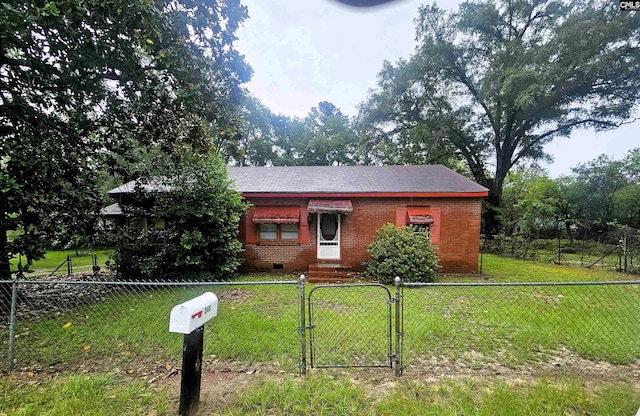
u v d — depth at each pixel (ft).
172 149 26.05
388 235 33.53
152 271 29.86
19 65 19.69
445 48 73.05
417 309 19.61
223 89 22.66
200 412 9.07
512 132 73.10
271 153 129.70
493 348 13.93
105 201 28.99
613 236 51.55
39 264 46.60
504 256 55.11
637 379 11.33
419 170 47.16
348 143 129.70
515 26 71.00
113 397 9.69
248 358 12.69
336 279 32.96
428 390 10.18
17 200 18.43
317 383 10.42
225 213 31.89
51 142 21.90
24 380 10.89
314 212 34.96
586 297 23.02
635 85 56.95
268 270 37.76
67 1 14.51
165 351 13.30
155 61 19.39
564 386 10.36
